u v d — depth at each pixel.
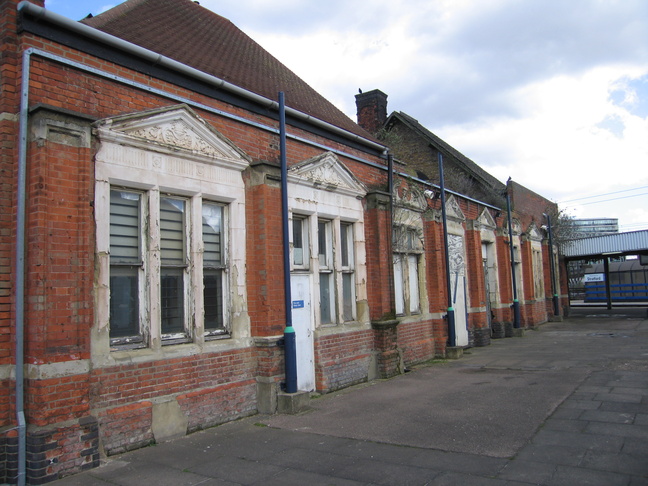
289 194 8.56
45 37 5.52
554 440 5.60
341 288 9.80
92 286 5.64
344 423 6.79
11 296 5.24
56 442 5.05
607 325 20.97
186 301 6.89
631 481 4.39
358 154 10.75
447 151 21.81
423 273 12.91
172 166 6.66
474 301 15.70
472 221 16.02
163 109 6.49
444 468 4.92
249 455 5.60
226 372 7.16
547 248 24.98
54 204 5.30
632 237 27.75
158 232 6.44
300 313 8.65
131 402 5.93
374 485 4.58
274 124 8.48
